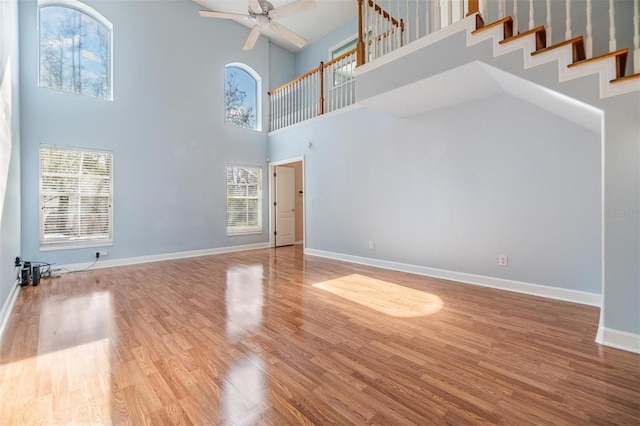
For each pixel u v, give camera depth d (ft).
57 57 14.60
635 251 6.55
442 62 9.79
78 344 7.06
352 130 17.16
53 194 14.15
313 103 20.17
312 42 24.11
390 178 15.26
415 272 14.25
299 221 25.88
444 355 6.50
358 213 16.92
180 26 18.57
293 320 8.52
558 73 7.66
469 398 5.05
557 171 10.21
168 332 7.72
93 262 15.25
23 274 11.91
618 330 6.73
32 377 5.69
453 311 9.18
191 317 8.76
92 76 15.60
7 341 7.20
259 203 22.95
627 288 6.63
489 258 11.82
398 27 13.02
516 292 11.07
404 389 5.32
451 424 4.46
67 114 14.49
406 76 10.77
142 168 16.96
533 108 10.68
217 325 8.18
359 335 7.53
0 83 8.48
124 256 16.30
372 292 11.23
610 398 4.99
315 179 19.57
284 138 21.90
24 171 13.25
